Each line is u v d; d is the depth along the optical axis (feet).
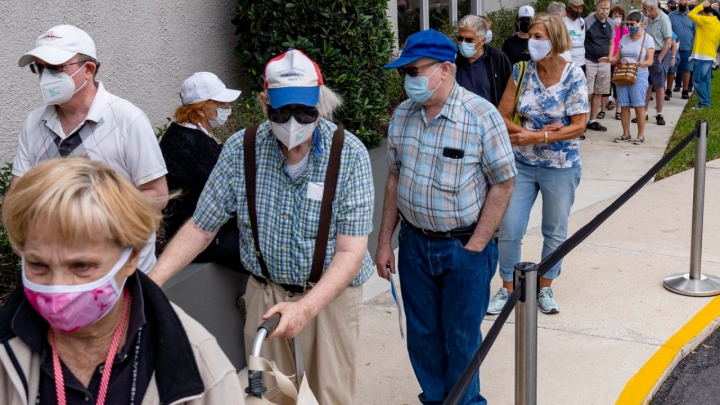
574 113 14.06
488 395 13.09
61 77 9.37
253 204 8.93
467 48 17.15
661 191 24.94
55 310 4.69
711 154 29.86
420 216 10.77
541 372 13.84
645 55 31.04
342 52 18.90
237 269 12.60
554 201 14.73
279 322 7.52
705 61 39.45
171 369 5.02
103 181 4.74
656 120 36.29
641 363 14.02
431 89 10.19
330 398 9.47
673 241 20.31
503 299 15.72
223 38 20.33
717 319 15.74
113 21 16.55
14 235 4.70
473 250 10.73
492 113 10.38
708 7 38.91
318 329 9.31
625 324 15.58
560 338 15.05
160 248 13.43
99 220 4.63
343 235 8.78
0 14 14.03
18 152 10.27
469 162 10.41
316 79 8.23
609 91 35.09
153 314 5.10
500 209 10.62
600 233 21.12
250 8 18.85
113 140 9.84
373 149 19.79
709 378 13.93
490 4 39.42
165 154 12.38
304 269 8.87
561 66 14.02
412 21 30.86
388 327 15.71
